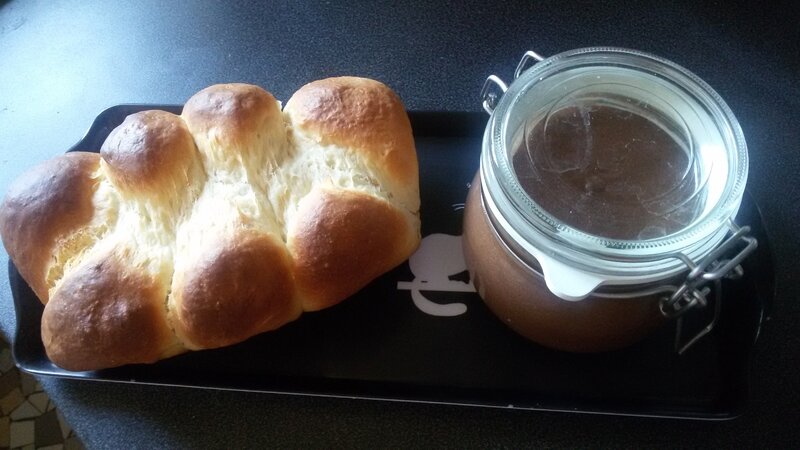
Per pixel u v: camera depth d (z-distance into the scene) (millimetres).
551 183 244
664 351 297
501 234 250
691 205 237
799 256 329
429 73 399
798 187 350
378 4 433
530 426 292
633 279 228
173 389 309
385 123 305
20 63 442
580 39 407
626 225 234
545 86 257
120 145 293
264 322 284
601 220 236
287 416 300
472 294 317
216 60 423
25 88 431
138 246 288
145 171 287
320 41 421
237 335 281
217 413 302
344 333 309
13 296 322
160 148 290
